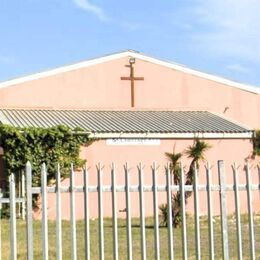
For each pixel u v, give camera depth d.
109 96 38.84
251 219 12.59
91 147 32.34
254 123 41.06
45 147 30.75
